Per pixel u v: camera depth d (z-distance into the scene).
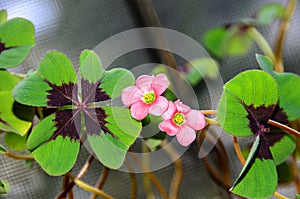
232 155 0.46
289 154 0.42
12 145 0.43
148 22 0.48
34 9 0.48
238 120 0.39
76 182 0.44
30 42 0.42
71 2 0.48
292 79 0.41
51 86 0.39
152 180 0.46
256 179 0.39
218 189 0.46
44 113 0.42
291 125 0.46
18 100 0.39
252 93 0.38
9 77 0.41
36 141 0.39
